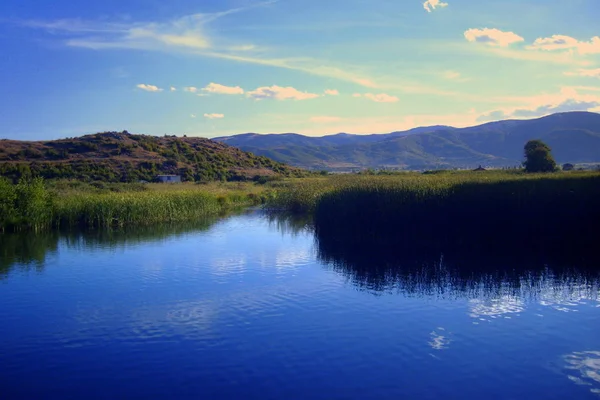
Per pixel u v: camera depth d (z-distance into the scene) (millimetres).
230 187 70750
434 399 10844
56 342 14102
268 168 104188
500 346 13570
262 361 12734
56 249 28438
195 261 24703
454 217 27375
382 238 28953
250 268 23000
